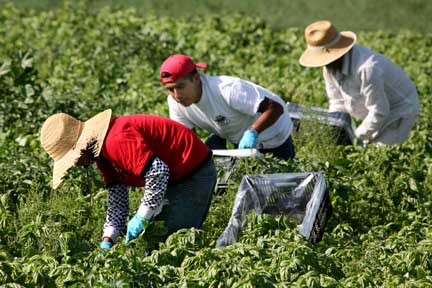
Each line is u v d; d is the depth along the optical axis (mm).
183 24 41812
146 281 15914
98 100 29422
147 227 17266
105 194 20578
